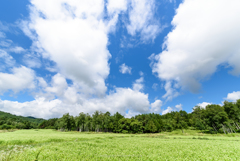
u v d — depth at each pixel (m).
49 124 137.50
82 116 95.44
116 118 90.50
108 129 93.94
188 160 12.00
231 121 65.06
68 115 93.81
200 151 16.25
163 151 16.09
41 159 10.45
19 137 27.47
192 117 99.69
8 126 93.12
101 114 95.50
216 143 24.44
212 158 12.77
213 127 65.06
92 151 15.11
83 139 30.97
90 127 93.94
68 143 21.39
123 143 23.52
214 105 81.31
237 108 66.69
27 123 123.06
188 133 64.00
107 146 19.45
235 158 12.70
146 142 25.66
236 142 26.19
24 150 12.31
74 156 12.23
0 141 20.66
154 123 85.94
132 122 80.75
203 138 37.56
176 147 19.39
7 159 9.04
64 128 92.44
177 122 91.25
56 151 13.92
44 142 23.14
